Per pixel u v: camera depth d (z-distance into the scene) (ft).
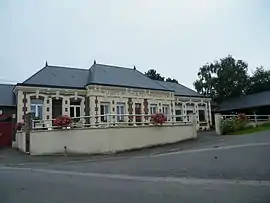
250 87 152.76
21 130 72.02
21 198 22.65
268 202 19.60
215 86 147.74
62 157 56.49
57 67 94.38
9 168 43.75
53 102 84.07
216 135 72.28
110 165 41.42
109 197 22.18
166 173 32.99
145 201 20.59
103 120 84.48
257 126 81.97
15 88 81.71
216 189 24.12
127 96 91.91
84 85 88.94
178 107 107.24
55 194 23.75
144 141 60.90
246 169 31.81
